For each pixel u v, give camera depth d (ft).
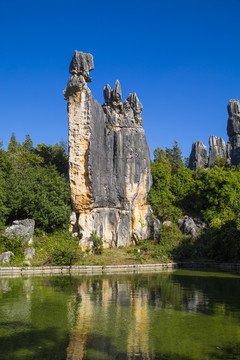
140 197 149.69
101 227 132.98
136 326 43.04
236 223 130.21
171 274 96.73
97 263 109.09
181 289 70.03
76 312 50.14
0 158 163.02
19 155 200.13
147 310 51.34
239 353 34.06
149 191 169.17
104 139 136.67
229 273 100.01
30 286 72.95
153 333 40.19
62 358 32.78
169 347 35.73
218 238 129.08
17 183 137.39
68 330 41.52
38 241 120.67
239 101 257.34
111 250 129.70
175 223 156.97
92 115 127.24
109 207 136.46
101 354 33.81
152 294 64.03
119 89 144.25
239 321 45.24
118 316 47.88
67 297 61.05
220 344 36.50
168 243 132.67
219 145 264.31
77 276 90.63
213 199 160.15
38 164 190.08
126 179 141.59
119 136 142.00
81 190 125.59
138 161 148.36
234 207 158.30
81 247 121.70
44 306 53.83
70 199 140.26
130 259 118.21
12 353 34.12
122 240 138.21
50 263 105.19
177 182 185.26
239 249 119.14
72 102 126.00
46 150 205.16
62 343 37.01
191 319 46.29
